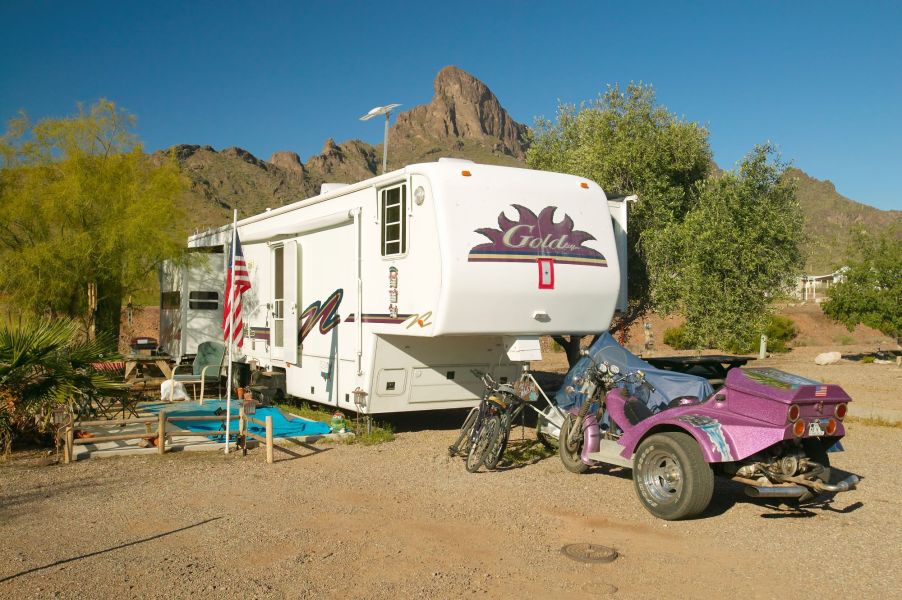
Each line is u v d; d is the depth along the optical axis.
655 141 14.62
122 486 6.96
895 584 4.73
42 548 5.16
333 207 10.38
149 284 15.77
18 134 13.95
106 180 14.09
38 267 13.32
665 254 13.62
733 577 4.83
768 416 5.84
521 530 5.77
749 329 12.56
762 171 12.65
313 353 10.85
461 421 11.28
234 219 9.16
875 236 22.59
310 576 4.68
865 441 9.95
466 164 8.73
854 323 22.30
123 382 9.48
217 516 5.96
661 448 6.24
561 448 7.83
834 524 6.06
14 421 8.52
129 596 4.32
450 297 8.13
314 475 7.52
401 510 6.27
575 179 9.32
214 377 12.27
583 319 9.06
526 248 8.57
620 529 5.86
